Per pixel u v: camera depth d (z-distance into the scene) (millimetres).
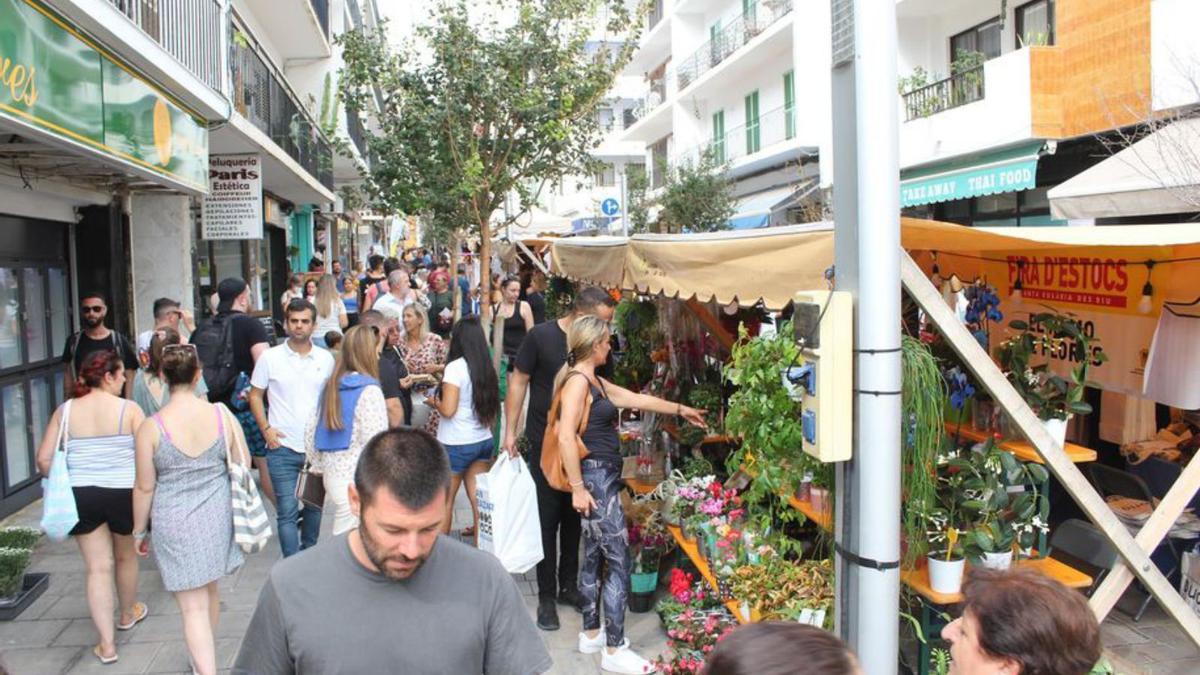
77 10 5512
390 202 12133
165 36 7621
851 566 3033
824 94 22125
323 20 20828
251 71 12289
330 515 7652
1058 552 6016
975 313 5371
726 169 26500
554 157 12055
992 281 5734
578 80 11914
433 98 11781
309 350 5883
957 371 4176
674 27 33969
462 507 8000
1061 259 5168
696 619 4629
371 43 11906
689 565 5711
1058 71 12773
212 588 4789
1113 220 11906
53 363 8484
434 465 2158
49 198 8227
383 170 12047
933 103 15969
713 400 5840
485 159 11867
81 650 5062
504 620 2297
